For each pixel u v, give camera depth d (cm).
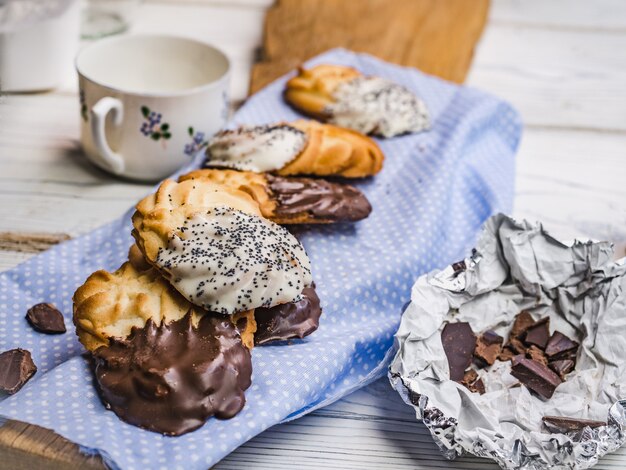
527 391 40
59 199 53
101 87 50
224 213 41
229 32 72
